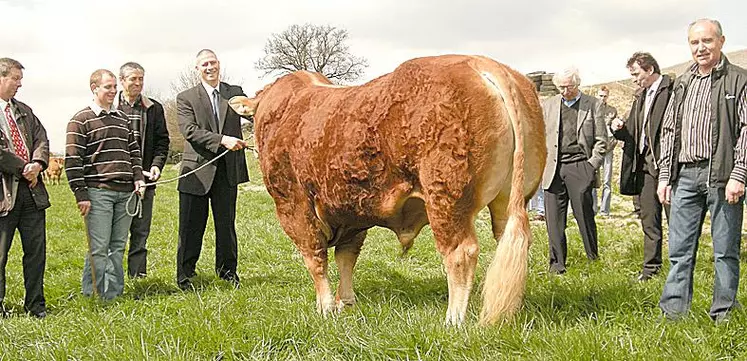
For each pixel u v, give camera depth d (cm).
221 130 783
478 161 460
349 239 617
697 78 488
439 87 466
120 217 731
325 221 592
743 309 467
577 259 818
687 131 487
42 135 675
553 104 790
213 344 465
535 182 495
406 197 500
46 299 729
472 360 414
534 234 940
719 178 468
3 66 637
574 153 779
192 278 789
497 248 457
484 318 458
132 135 750
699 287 615
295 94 603
